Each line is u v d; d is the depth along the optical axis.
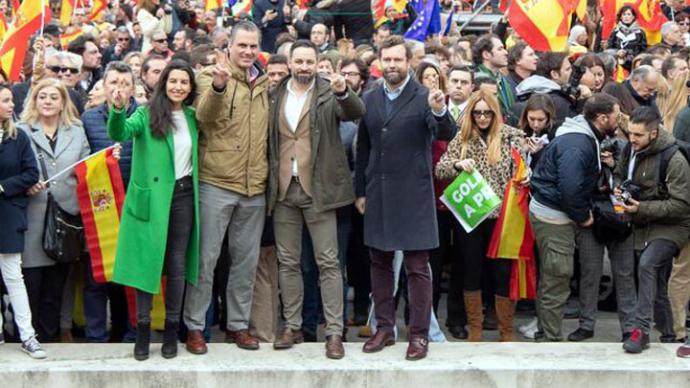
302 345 7.32
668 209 7.18
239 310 7.23
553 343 7.40
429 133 6.96
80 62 8.60
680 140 7.73
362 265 8.18
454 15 14.45
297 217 7.18
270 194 7.11
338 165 7.09
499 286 7.66
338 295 7.14
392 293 7.29
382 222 7.02
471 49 10.39
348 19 13.45
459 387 6.82
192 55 8.34
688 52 10.34
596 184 7.44
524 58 9.07
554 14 9.34
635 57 11.25
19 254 7.00
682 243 7.33
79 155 7.36
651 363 6.94
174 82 6.81
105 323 7.61
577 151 7.24
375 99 7.04
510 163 7.56
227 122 6.95
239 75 7.00
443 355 7.10
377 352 7.16
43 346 7.25
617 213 7.32
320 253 7.13
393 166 6.94
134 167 6.88
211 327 8.20
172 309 6.95
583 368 6.81
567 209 7.28
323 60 8.82
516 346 7.31
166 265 7.00
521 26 9.41
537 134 7.84
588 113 7.42
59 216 7.21
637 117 7.19
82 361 6.90
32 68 9.33
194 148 6.91
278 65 7.58
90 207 7.30
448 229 7.80
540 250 7.50
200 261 7.02
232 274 7.20
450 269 8.04
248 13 13.57
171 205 6.85
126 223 6.85
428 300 7.06
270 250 7.62
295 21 13.20
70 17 12.97
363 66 8.36
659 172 7.24
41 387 6.70
